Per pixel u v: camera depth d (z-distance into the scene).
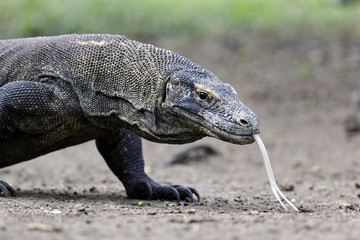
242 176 26.61
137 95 15.12
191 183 23.86
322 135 35.28
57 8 53.06
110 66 15.52
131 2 56.81
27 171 26.55
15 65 16.25
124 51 15.59
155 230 10.99
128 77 15.28
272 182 13.30
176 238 10.35
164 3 59.09
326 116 38.47
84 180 24.64
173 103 14.44
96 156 32.44
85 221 11.85
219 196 19.41
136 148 18.19
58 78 15.78
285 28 53.44
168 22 54.22
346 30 52.38
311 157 30.97
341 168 28.25
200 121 14.16
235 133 13.66
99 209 14.10
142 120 15.12
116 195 18.91
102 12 53.75
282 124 37.62
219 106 14.01
